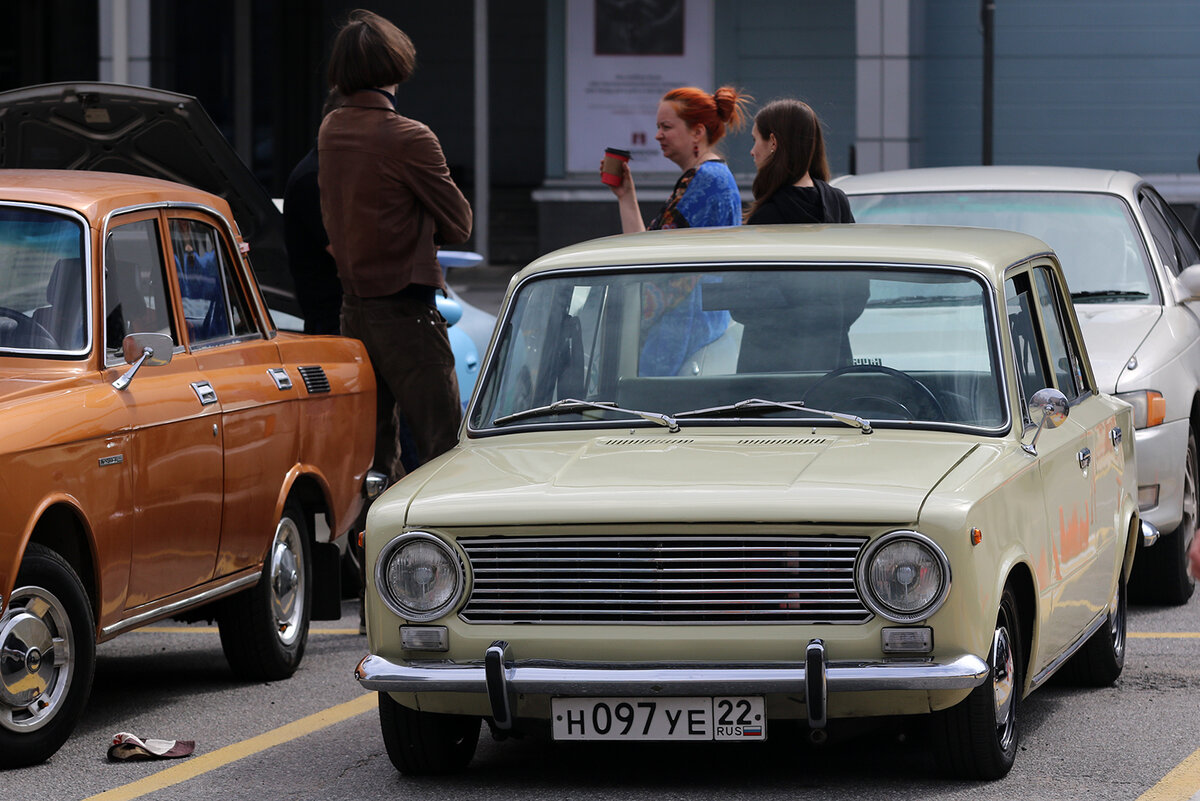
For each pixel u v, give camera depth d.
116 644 16.03
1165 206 19.78
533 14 68.69
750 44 52.53
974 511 9.69
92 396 11.63
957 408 11.02
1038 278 12.55
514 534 9.88
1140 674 13.66
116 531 11.73
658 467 10.31
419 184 14.78
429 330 15.05
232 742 11.98
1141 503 15.95
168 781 10.89
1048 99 52.59
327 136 14.88
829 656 9.59
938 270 11.47
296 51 65.56
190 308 13.20
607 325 11.62
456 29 68.62
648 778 10.60
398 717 10.51
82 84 15.70
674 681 9.58
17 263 12.20
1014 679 10.57
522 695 9.88
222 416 12.96
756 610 9.66
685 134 15.80
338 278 16.19
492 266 56.75
